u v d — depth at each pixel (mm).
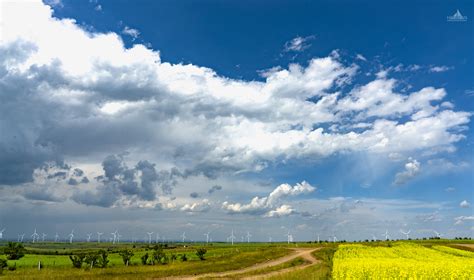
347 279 32031
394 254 71625
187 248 113562
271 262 67750
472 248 101188
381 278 32719
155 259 62594
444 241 129750
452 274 35219
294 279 35844
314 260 72750
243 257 72188
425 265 41438
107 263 55094
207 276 42219
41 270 44625
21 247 59406
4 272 42156
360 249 86062
